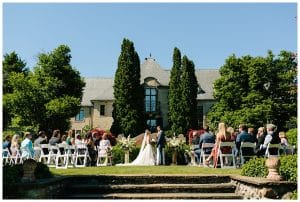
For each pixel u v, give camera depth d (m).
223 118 46.12
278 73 46.75
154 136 30.42
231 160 17.20
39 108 47.75
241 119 44.41
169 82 55.38
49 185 10.79
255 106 45.53
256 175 12.02
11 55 56.59
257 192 10.62
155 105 58.16
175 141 22.25
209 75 63.50
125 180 12.45
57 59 50.44
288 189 10.50
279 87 46.53
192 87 53.88
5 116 47.53
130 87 53.97
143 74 59.72
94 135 22.53
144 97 56.78
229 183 12.58
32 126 47.22
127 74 54.22
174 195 11.40
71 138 20.55
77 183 12.48
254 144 16.08
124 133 53.50
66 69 50.72
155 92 58.44
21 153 19.12
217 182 12.62
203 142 17.94
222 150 16.62
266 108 44.53
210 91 60.59
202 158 19.34
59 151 17.48
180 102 53.56
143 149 21.80
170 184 12.27
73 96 50.62
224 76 48.19
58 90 50.22
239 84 47.69
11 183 10.22
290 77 45.84
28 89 47.69
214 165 16.53
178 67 54.75
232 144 16.30
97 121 60.28
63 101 48.44
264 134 16.44
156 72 60.03
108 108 60.38
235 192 12.09
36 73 50.09
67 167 17.25
